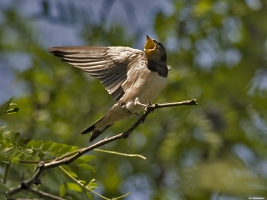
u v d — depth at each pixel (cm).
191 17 1490
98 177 1309
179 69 1462
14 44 1470
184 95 1430
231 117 1241
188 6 1497
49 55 1451
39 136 1345
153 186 1304
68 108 1421
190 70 1442
